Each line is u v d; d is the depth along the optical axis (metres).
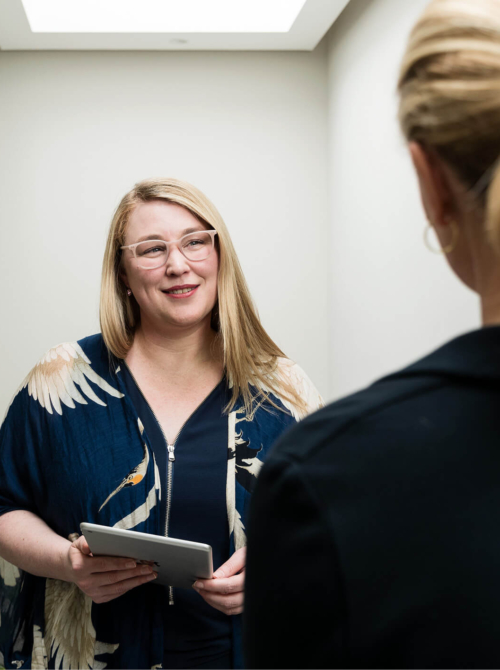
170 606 1.35
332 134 3.69
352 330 3.38
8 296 3.66
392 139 2.70
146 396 1.49
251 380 1.52
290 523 0.44
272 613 0.44
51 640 1.38
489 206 0.39
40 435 1.46
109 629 1.34
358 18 3.16
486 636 0.39
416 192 2.46
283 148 3.80
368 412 0.45
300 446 0.46
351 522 0.42
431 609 0.39
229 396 1.50
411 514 0.41
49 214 3.68
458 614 0.39
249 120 3.78
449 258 0.49
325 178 3.83
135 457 1.41
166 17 3.36
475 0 0.43
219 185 3.77
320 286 3.85
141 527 1.38
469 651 0.39
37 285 3.68
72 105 3.68
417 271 2.50
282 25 3.40
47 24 3.31
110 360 1.51
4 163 3.65
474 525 0.40
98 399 1.46
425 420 0.43
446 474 0.42
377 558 0.41
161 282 1.43
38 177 3.67
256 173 3.79
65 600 1.39
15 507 1.48
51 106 3.67
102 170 3.70
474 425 0.43
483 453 0.42
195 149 3.75
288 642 0.43
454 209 0.47
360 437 0.44
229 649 1.36
